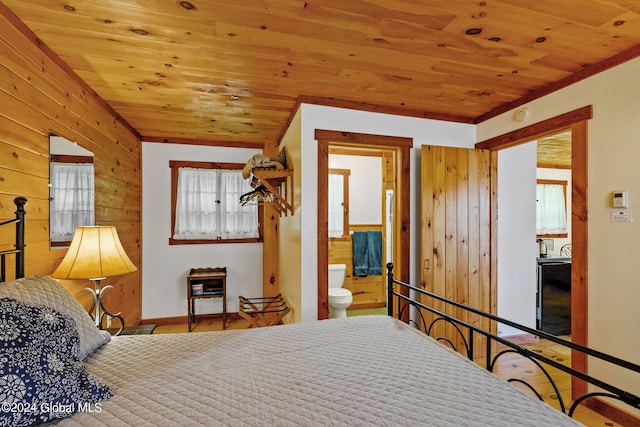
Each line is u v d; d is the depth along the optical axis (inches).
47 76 72.0
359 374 43.6
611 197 76.8
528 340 128.2
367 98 103.8
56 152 75.6
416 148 115.1
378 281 183.6
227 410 35.0
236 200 159.2
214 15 61.2
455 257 113.1
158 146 150.6
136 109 113.1
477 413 34.4
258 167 115.4
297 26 64.9
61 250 77.3
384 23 63.9
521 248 129.3
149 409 35.3
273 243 156.1
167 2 57.5
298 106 105.6
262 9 59.5
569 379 98.0
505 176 127.5
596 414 78.6
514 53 75.6
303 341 56.3
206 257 155.5
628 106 74.1
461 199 114.3
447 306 112.0
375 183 187.9
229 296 157.8
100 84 91.9
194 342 56.0
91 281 93.4
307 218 102.7
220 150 158.1
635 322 72.1
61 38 68.4
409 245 114.0
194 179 154.5
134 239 138.0
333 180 181.0
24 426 31.4
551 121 92.7
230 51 74.6
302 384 40.8
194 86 93.9
